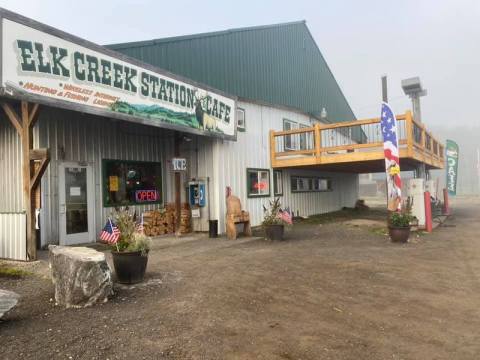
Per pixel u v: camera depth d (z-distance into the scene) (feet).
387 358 11.54
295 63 62.34
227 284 19.44
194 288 18.70
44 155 22.81
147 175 39.34
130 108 27.45
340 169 62.44
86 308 15.80
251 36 51.65
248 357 11.60
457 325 14.11
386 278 20.72
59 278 16.38
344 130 81.41
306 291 18.31
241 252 28.71
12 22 19.90
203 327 13.82
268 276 21.13
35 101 20.97
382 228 42.96
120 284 19.22
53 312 15.37
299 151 47.93
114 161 35.55
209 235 37.22
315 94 68.80
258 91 51.37
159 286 19.01
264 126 50.26
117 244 19.69
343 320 14.60
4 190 31.86
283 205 52.90
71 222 31.37
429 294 17.89
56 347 12.19
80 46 23.68
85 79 23.99
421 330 13.65
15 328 13.71
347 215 62.49
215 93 37.93
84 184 32.71
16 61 20.06
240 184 43.96
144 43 37.04
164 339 12.79
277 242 33.88
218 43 45.75
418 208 41.42
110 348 12.13
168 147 42.09
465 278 20.74
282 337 13.01
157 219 38.42
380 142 41.47
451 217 58.54
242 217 37.60
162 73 30.76
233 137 40.86
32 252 23.95
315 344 12.48
